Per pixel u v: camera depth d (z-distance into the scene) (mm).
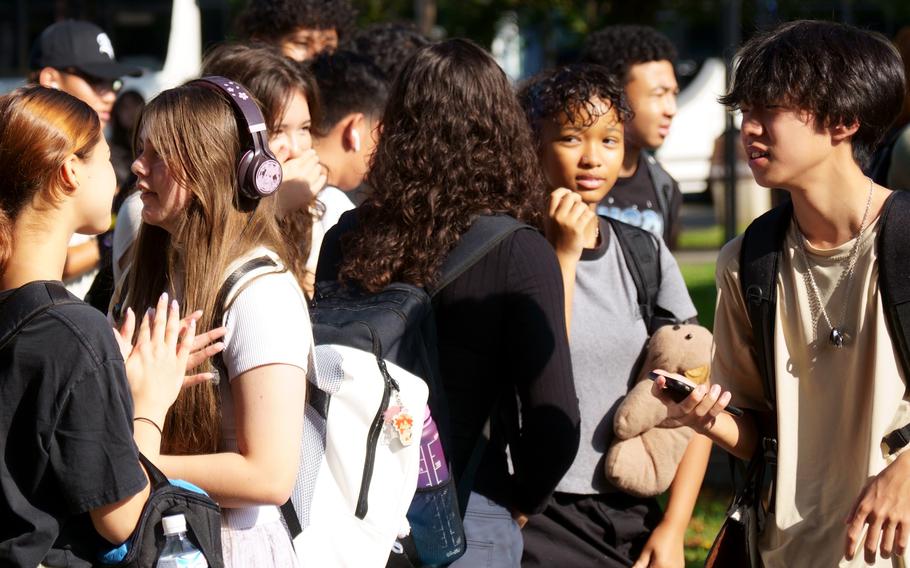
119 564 2875
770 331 3664
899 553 3373
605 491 4445
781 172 3512
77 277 5922
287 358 3188
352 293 3871
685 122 24078
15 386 2748
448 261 3793
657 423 4328
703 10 19453
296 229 4703
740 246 3771
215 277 3262
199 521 2955
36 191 2875
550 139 4664
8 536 2766
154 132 3318
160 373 3082
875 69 3451
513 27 19688
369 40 7176
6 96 2932
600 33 6906
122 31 18234
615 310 4473
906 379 3459
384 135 3977
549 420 3744
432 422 3666
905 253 3395
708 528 7242
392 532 3445
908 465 3311
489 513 3863
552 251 3859
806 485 3629
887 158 5824
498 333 3787
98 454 2748
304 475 3412
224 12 18656
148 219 3404
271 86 4566
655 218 6480
